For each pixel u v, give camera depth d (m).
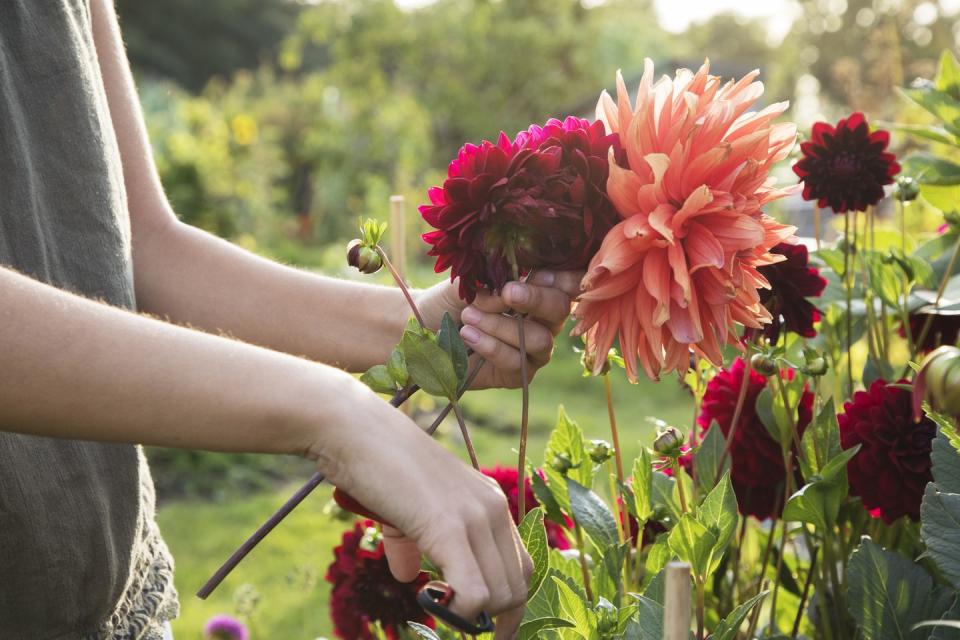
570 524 0.87
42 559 0.64
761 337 0.86
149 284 0.82
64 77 0.71
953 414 0.54
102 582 0.69
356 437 0.49
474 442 4.29
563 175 0.59
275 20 23.48
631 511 0.84
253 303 0.81
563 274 0.61
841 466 0.76
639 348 0.61
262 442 0.49
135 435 0.48
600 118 0.66
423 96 11.13
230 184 7.98
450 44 11.29
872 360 1.02
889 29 2.52
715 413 0.95
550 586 0.74
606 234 0.60
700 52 25.89
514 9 11.86
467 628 0.48
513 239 0.60
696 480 0.92
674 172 0.59
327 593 2.55
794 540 1.11
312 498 3.69
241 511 3.54
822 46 11.88
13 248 0.64
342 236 10.38
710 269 0.59
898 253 1.00
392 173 10.57
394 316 0.78
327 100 11.64
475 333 0.63
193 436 0.49
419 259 8.50
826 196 0.98
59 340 0.46
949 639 0.68
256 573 2.78
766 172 0.62
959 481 0.70
